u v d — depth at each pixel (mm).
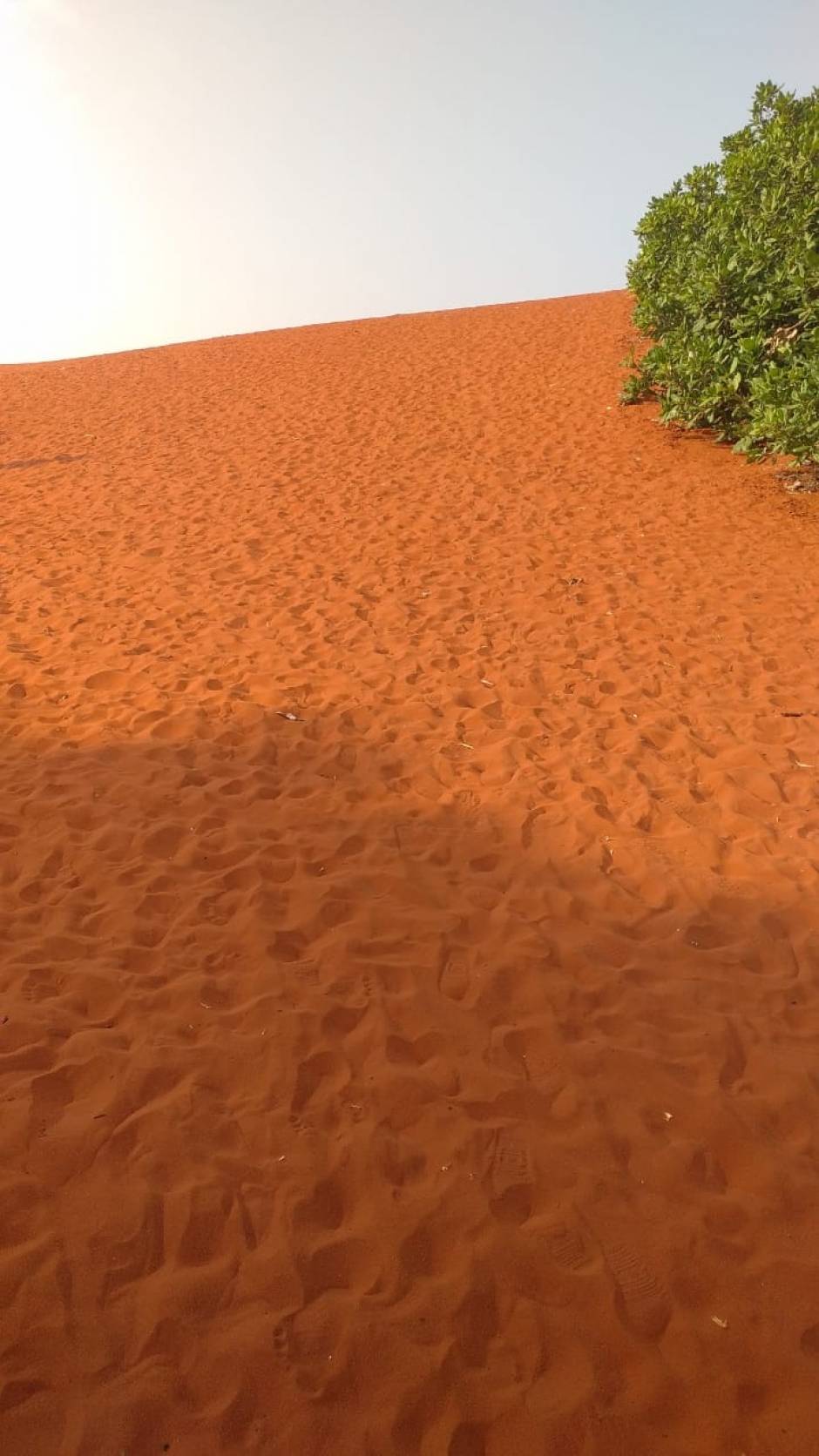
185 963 4031
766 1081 3383
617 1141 3156
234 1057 3508
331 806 5332
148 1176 3006
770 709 6230
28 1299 2602
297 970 3975
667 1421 2357
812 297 10039
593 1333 2551
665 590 8398
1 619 8656
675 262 12555
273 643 7891
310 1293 2660
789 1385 2416
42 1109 3262
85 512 12211
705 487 10844
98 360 24922
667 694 6602
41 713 6664
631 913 4344
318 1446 2293
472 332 21391
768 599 7996
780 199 10414
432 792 5504
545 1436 2324
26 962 4004
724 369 11039
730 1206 2920
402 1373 2455
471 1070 3459
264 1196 2947
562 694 6730
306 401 17328
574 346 18156
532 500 11148
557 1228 2850
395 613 8398
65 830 5062
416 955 4066
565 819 5141
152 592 9227
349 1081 3418
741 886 4492
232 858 4820
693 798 5297
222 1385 2416
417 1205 2924
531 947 4094
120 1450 2268
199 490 12805
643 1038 3592
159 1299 2623
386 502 11594
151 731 6328
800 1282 2666
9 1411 2336
